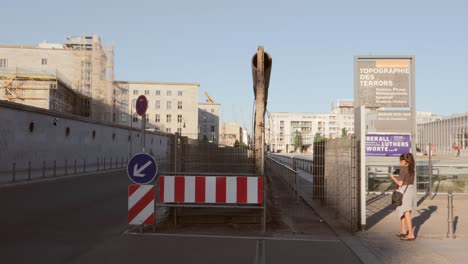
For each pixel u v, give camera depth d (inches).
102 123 1605.6
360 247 279.7
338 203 392.5
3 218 386.0
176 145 353.1
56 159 1212.5
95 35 3063.5
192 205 330.6
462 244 293.3
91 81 3002.0
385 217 414.0
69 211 433.7
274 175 790.5
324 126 6515.8
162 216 356.8
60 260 239.5
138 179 320.5
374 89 523.5
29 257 245.6
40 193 610.9
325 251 269.1
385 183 625.9
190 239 297.7
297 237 310.7
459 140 856.9
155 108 4488.2
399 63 523.2
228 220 346.9
